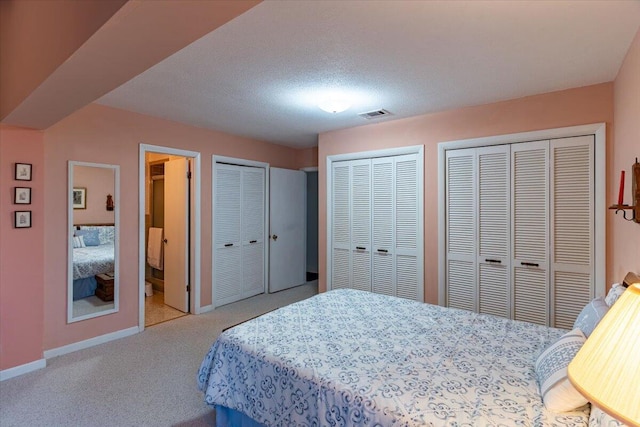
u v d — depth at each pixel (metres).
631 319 0.77
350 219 4.18
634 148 1.96
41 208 2.70
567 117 2.78
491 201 3.18
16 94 2.07
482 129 3.19
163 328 3.65
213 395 1.86
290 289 5.45
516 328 2.10
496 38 1.94
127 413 2.13
